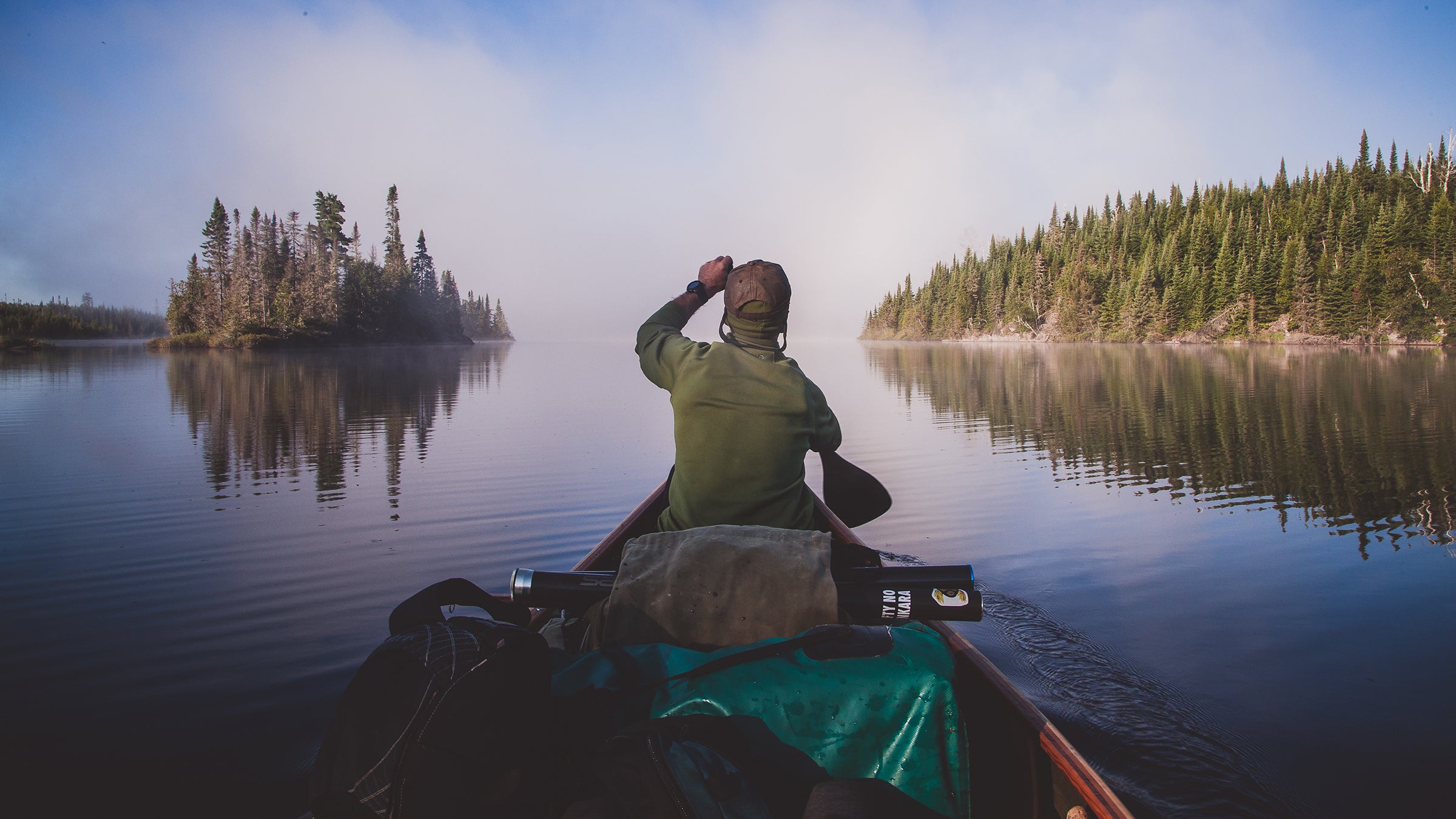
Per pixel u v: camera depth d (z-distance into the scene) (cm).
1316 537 698
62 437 1365
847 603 177
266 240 7875
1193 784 320
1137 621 505
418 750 131
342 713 144
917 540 706
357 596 561
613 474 1015
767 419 213
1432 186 7125
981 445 1253
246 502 859
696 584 172
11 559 651
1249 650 454
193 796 317
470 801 129
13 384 2594
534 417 1695
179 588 575
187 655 456
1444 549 649
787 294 236
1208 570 610
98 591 570
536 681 139
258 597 558
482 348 9256
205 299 7412
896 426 1498
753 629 168
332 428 1495
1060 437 1328
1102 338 8438
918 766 149
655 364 237
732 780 130
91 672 434
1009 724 205
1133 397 1959
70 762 342
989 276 11181
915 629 176
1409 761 336
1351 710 381
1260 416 1538
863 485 260
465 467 1077
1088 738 354
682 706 150
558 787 135
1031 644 464
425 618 162
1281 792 313
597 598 183
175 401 2025
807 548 178
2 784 325
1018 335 9725
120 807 308
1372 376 2545
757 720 149
